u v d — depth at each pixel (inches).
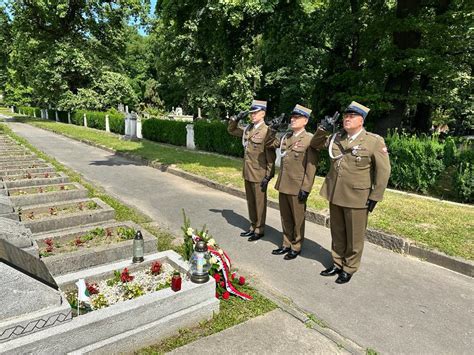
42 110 1470.2
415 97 441.1
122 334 107.8
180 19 435.2
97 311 107.2
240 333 120.8
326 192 163.3
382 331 125.8
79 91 1134.4
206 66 959.0
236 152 517.7
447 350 116.7
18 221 175.8
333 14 492.7
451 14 404.8
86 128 992.9
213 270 142.9
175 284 119.6
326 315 134.6
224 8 345.1
